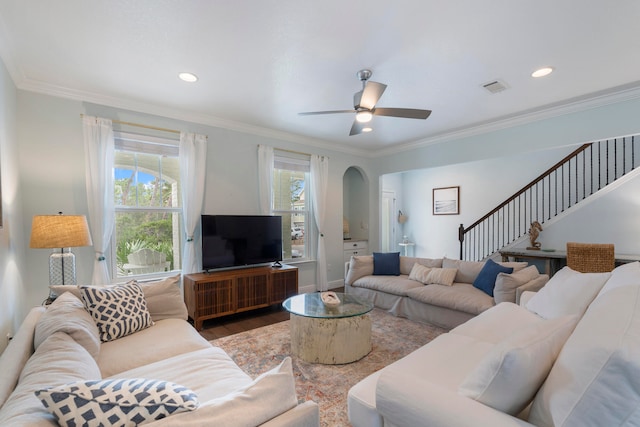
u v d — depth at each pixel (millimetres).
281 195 4895
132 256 3500
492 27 2074
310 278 5176
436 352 1759
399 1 1812
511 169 6031
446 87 3055
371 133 4703
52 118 2982
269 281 4043
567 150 5379
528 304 2518
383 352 2795
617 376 819
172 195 3775
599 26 2062
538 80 2906
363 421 1426
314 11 1904
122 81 2873
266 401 1002
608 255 3471
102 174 3158
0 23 1982
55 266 2660
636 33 2141
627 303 1083
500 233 6129
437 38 2201
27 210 2842
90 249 3143
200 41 2230
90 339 1636
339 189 5578
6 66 2396
